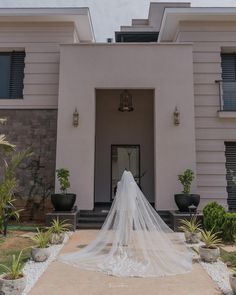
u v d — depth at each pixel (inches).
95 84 424.8
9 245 278.7
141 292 176.2
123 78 425.7
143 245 234.2
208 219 316.8
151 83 424.8
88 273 207.6
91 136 415.8
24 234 327.6
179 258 229.3
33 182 433.7
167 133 415.5
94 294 173.0
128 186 250.8
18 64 474.0
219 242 293.4
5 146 366.9
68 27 463.8
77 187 406.6
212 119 438.0
